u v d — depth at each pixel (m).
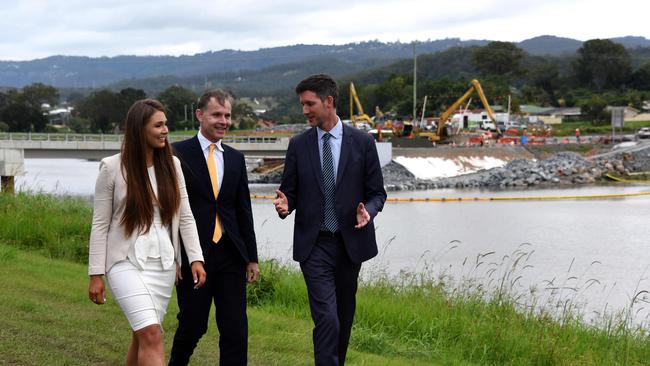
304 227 6.75
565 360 9.64
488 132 84.94
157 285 5.47
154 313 5.35
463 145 76.75
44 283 10.42
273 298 11.77
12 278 10.59
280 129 127.81
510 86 173.75
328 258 6.72
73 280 11.08
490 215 37.78
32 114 132.50
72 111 169.50
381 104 155.00
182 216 5.75
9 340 7.16
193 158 6.43
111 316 8.66
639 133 91.12
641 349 10.76
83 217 17.36
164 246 5.49
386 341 9.29
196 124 139.75
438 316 10.79
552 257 24.78
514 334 10.11
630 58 181.62
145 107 5.48
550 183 59.25
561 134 111.69
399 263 22.09
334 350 6.44
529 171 60.78
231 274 6.46
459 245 27.33
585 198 47.25
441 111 139.00
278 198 6.76
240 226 6.59
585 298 17.14
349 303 6.87
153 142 5.51
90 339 7.52
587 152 73.94
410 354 9.06
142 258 5.39
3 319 7.99
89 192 45.06
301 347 8.14
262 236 26.58
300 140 6.91
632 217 36.72
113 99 140.25
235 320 6.45
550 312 13.20
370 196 6.89
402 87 156.25
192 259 5.72
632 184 58.56
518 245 27.48
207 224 6.37
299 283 12.27
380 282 13.62
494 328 10.16
